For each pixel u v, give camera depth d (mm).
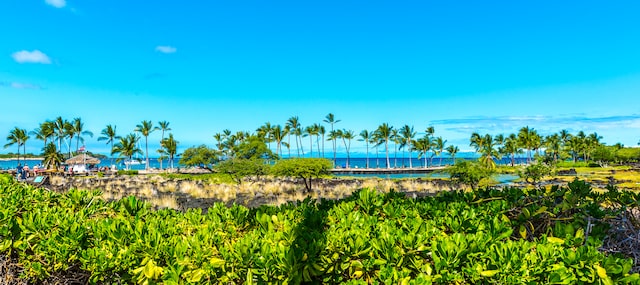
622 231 2883
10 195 4469
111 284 2809
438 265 2199
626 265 2109
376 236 2658
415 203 3697
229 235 3100
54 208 3854
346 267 2375
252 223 3322
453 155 84625
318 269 2383
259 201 17719
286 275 2309
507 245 2303
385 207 3484
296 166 23578
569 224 2725
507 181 30672
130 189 24312
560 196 3711
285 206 3756
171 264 2570
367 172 67188
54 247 2982
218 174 35531
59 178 35312
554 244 2408
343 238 2490
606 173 44156
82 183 30312
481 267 2152
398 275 2158
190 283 2387
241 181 28641
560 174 42969
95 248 2781
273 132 76062
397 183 31469
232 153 49656
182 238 2975
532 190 4102
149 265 2525
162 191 23078
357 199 3785
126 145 66062
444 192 4414
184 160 44594
